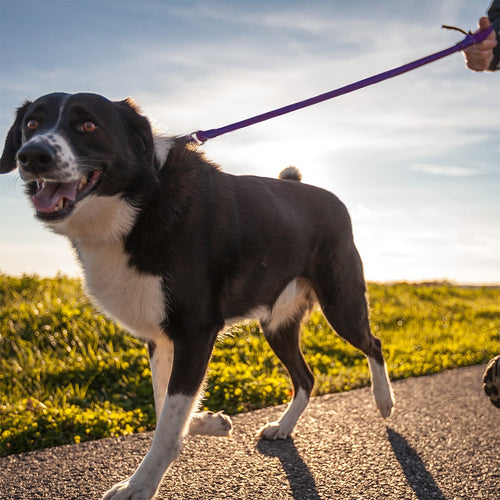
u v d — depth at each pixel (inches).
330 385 88.0
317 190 68.7
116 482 52.8
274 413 72.9
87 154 47.5
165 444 48.2
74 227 49.9
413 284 219.0
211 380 85.0
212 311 52.6
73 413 71.3
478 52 50.8
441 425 68.1
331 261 66.7
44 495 50.4
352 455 58.9
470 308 180.7
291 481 52.9
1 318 104.5
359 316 68.3
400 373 95.2
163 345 56.1
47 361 89.4
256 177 63.3
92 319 105.2
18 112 55.3
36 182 50.9
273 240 59.4
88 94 49.6
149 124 50.0
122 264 50.1
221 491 50.9
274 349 68.7
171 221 49.9
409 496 50.2
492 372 48.1
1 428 67.6
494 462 57.3
